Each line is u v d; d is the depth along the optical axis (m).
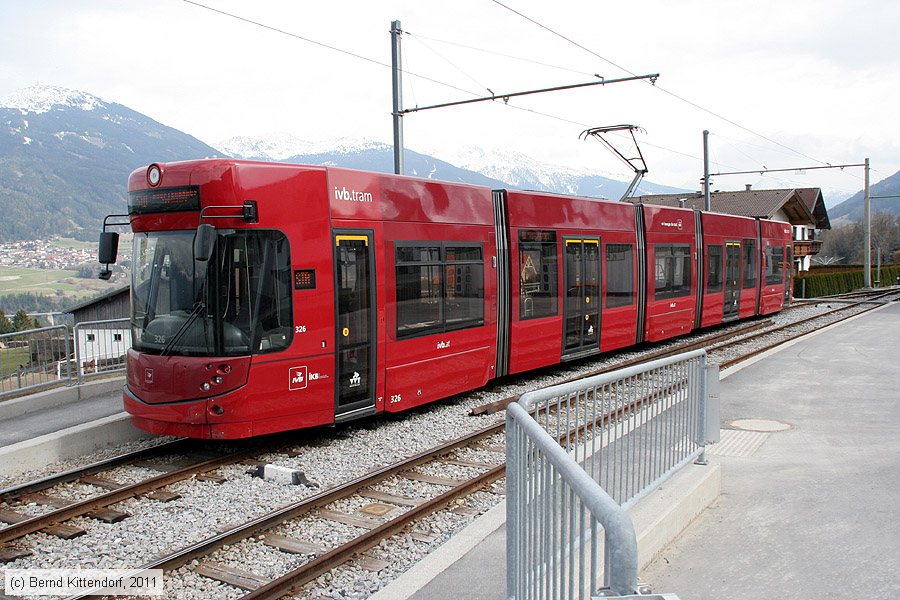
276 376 9.51
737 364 16.27
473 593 5.21
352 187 10.53
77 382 13.61
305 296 9.79
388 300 11.05
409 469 8.98
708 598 4.97
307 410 9.87
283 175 9.70
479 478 8.25
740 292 25.44
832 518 6.46
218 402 9.17
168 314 9.59
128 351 10.06
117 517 7.43
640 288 18.75
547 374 16.23
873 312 30.98
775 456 8.67
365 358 10.70
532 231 14.62
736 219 25.09
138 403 9.67
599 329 16.95
